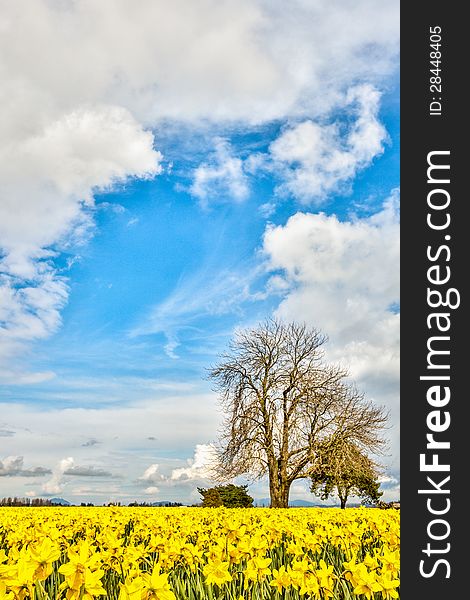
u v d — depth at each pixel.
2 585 3.76
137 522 11.49
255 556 5.44
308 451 36.69
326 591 4.78
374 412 37.06
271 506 36.72
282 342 38.34
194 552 5.95
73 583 3.94
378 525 8.66
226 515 14.15
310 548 7.25
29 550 4.09
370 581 4.56
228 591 5.05
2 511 18.64
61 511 16.47
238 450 37.16
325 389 37.31
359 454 36.62
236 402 37.66
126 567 5.59
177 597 5.03
